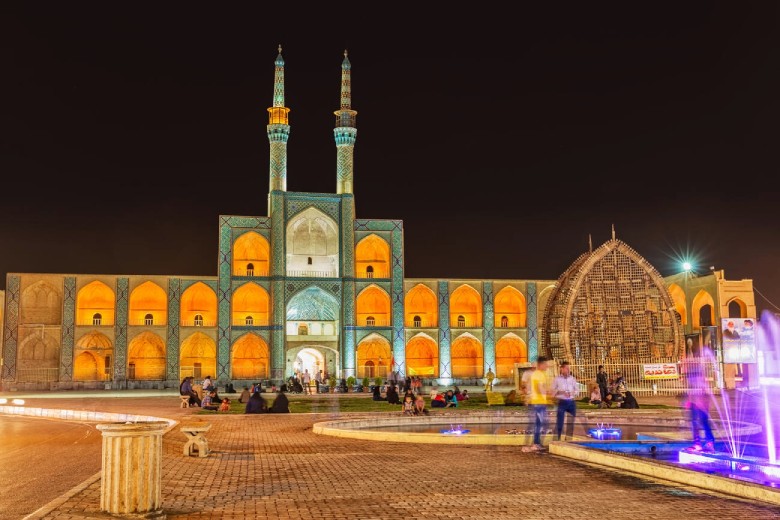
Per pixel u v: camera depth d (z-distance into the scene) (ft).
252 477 30.32
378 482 28.84
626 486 27.61
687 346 115.34
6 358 129.39
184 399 80.94
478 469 32.30
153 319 140.15
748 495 25.31
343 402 88.63
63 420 69.72
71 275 133.80
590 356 85.87
